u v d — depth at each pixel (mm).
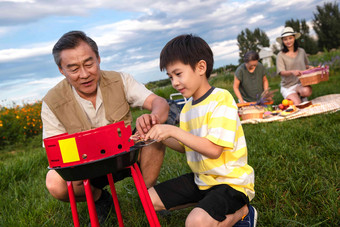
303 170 2393
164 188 1777
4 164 3840
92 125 1987
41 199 2654
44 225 2195
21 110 8648
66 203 2506
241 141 1694
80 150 1190
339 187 2109
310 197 2025
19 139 7074
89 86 1735
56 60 1672
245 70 5445
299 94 5531
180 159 3258
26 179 3453
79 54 1616
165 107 1970
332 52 13750
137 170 1396
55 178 1939
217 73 15734
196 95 1737
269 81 13266
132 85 2074
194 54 1616
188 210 2150
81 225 2199
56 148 1220
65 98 1909
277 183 2273
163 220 2053
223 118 1576
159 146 2080
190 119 1774
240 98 5508
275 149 2938
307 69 5512
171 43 1674
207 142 1525
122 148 1255
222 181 1616
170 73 1662
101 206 2174
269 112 5035
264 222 1854
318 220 1778
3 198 2766
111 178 1589
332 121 3707
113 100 1980
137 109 9594
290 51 5578
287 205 1991
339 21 33250
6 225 2217
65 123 1925
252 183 1681
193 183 1772
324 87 7402
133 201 2326
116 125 1233
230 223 1519
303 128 3596
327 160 2518
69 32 1677
